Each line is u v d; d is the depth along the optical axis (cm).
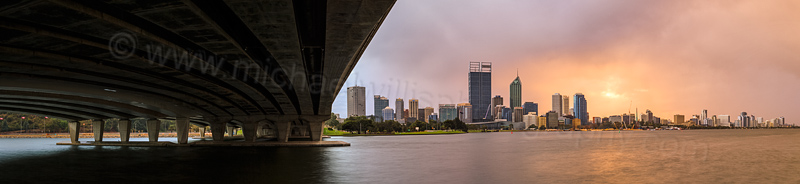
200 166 4175
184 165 4275
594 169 4144
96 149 7419
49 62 3325
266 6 2194
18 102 6881
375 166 4291
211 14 2430
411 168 4134
